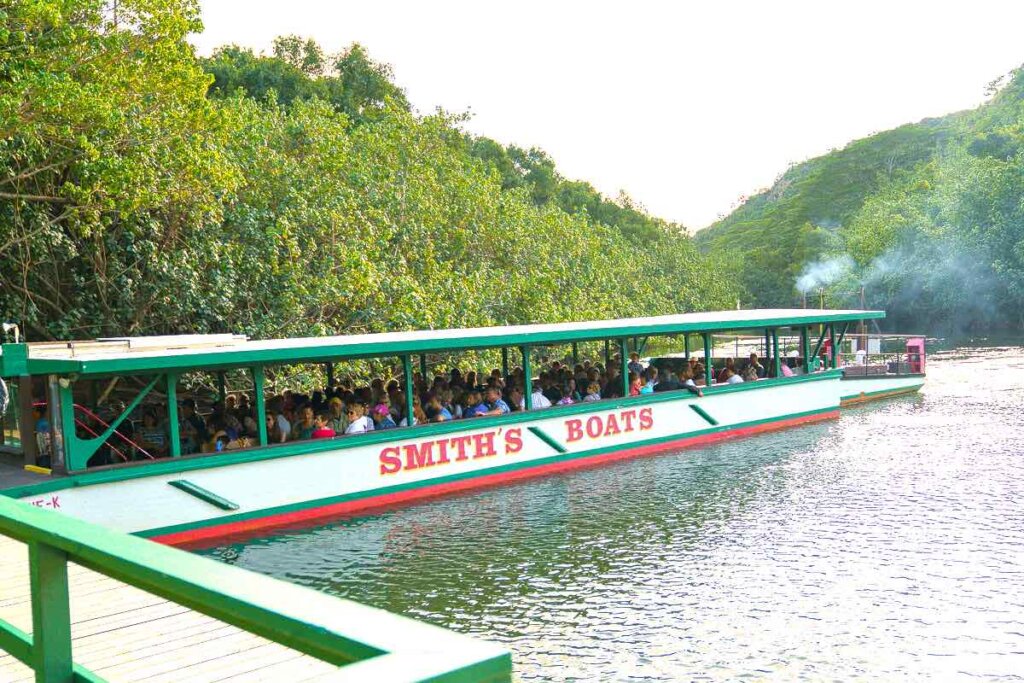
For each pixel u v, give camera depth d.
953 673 10.20
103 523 14.69
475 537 16.05
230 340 17.28
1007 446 23.48
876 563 14.02
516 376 22.47
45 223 22.08
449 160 44.16
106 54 21.94
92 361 14.26
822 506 17.66
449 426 19.27
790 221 141.88
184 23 22.50
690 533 15.99
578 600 12.73
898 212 90.50
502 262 40.12
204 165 23.83
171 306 25.28
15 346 14.44
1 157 20.44
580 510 17.81
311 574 14.14
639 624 11.78
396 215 35.34
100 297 25.08
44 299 23.66
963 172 85.69
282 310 27.02
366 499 17.98
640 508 17.84
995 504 17.38
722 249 135.88
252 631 2.16
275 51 71.00
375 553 15.20
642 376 24.31
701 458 22.78
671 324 23.75
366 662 1.70
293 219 28.45
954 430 26.27
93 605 5.98
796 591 12.87
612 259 57.44
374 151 39.12
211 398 24.98
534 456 20.91
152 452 16.19
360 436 17.84
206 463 15.77
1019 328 77.94
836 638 11.20
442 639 1.83
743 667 10.45
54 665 3.27
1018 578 13.20
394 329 29.03
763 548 14.96
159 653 5.02
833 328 29.92
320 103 43.38
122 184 21.33
